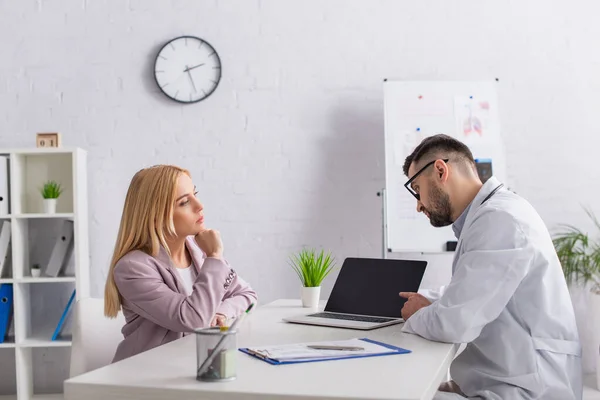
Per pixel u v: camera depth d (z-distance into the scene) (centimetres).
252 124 373
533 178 370
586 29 371
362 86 373
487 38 371
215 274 193
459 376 190
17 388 331
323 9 374
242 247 373
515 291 178
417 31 372
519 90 371
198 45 373
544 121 371
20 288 338
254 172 374
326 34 374
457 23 372
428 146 197
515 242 171
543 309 177
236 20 375
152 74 374
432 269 368
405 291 209
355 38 374
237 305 216
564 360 177
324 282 370
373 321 195
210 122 374
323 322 193
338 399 108
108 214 371
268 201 373
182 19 374
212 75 373
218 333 119
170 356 144
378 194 361
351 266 226
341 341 158
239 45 375
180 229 202
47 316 365
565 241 362
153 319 189
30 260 363
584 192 369
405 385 116
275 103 374
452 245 343
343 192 372
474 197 194
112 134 373
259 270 372
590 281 358
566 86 371
